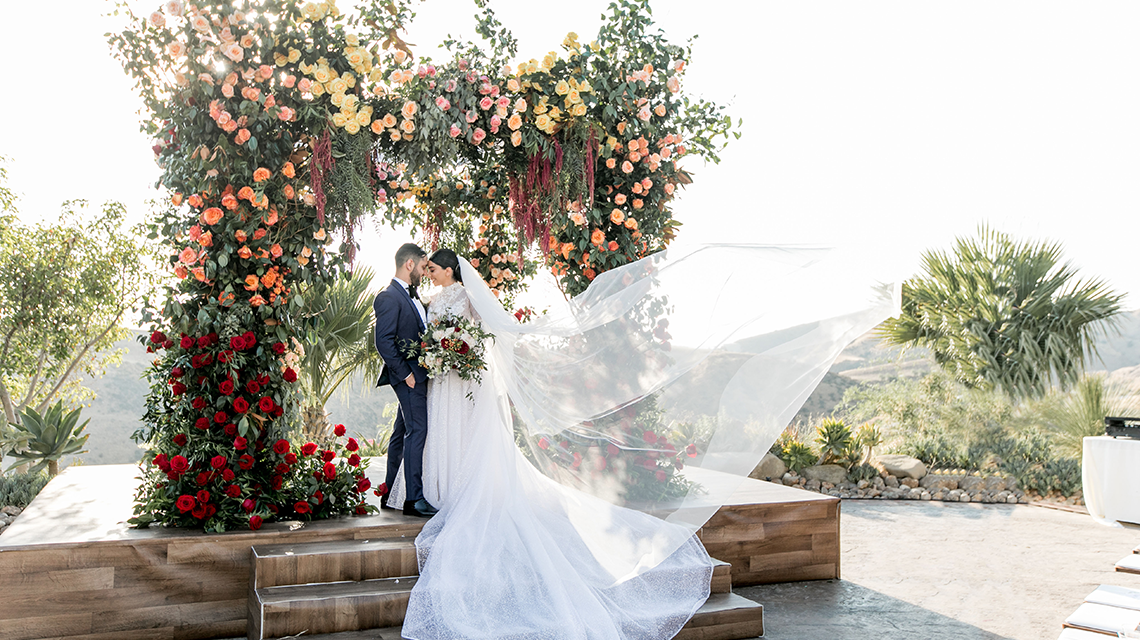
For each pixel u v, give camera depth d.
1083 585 4.60
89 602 3.11
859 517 7.03
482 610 3.00
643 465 3.59
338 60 3.79
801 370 3.57
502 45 4.14
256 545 3.37
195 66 3.47
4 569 2.99
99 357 8.73
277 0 3.60
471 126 4.14
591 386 3.73
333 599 3.04
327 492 3.82
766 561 4.57
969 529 6.42
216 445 3.57
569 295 4.48
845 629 3.72
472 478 3.73
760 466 8.84
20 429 6.94
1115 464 6.76
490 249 4.90
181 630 3.24
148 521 3.45
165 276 3.67
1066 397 9.02
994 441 9.02
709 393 3.60
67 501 4.11
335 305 7.78
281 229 3.71
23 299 7.43
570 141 4.21
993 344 9.41
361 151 3.84
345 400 9.17
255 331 3.72
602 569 3.44
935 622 3.85
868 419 10.20
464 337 3.85
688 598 3.42
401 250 4.06
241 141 3.49
